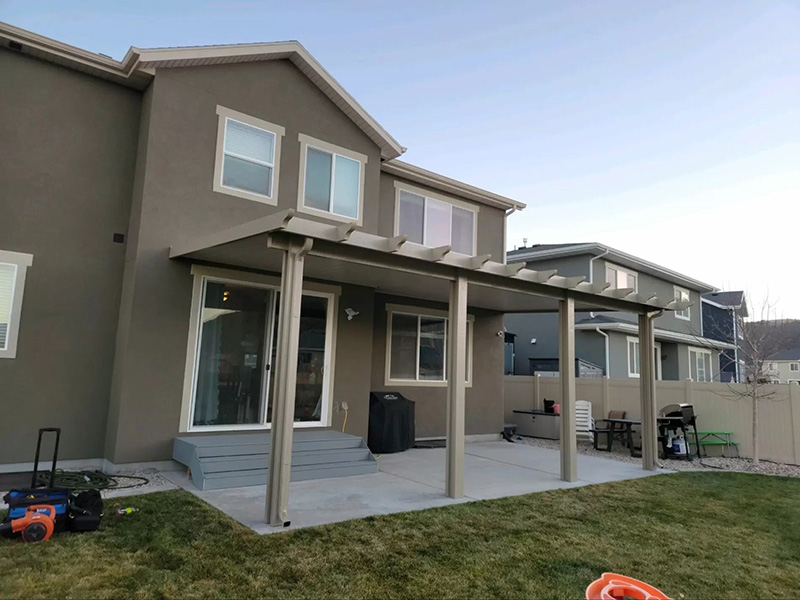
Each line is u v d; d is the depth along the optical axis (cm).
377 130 1019
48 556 418
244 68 869
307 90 947
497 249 1343
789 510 657
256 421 830
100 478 670
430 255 645
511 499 665
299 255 551
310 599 367
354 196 999
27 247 717
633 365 1914
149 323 741
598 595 371
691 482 819
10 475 671
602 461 990
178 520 518
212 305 800
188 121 802
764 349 1262
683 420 1071
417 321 1177
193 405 769
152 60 762
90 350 751
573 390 818
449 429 679
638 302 920
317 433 853
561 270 1880
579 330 1822
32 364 710
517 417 1408
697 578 435
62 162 750
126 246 787
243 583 386
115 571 395
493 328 1319
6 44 713
